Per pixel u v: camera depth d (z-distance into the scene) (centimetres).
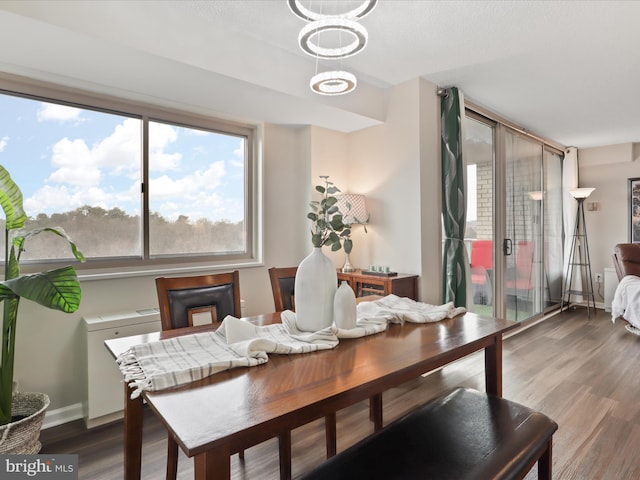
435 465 107
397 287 282
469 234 360
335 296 153
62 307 153
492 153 397
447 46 247
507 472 106
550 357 336
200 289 189
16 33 173
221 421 86
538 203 486
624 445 196
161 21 197
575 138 500
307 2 198
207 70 214
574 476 171
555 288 541
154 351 129
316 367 118
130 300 252
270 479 171
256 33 229
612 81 309
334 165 351
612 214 546
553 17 214
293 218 347
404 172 311
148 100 260
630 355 340
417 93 300
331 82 192
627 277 425
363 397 108
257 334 147
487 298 384
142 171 267
